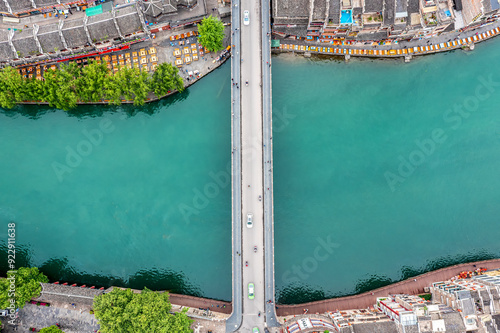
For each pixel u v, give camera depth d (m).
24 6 116.69
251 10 113.62
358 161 119.00
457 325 97.12
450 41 120.31
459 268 117.38
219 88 120.19
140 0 113.88
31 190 120.38
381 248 117.94
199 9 118.62
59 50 114.94
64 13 120.62
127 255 118.62
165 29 120.56
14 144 121.88
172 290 117.31
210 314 112.06
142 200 119.00
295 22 113.44
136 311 99.88
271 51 121.12
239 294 109.12
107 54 121.19
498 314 98.75
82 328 110.38
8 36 112.31
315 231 117.25
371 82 121.31
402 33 114.88
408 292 116.44
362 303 115.88
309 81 120.94
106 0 119.56
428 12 111.31
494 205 119.19
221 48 116.50
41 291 110.44
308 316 105.31
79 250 118.75
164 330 97.69
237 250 109.81
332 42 120.12
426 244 118.38
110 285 117.94
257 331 107.38
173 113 120.81
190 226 118.06
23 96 113.25
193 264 117.50
